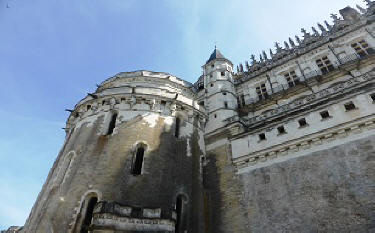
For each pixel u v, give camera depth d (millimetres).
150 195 20391
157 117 26203
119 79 34656
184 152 25609
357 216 16078
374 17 29781
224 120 29953
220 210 22797
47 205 20844
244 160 23875
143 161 22312
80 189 20250
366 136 18234
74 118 29812
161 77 34781
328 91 23922
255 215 20438
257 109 31875
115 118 26359
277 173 21188
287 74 33938
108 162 21719
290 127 22547
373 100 19156
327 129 20172
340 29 33656
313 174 19250
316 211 17781
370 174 16797
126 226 16125
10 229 29438
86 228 18391
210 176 25719
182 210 21953
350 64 26281
